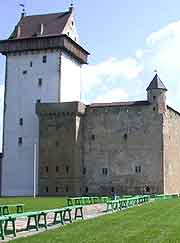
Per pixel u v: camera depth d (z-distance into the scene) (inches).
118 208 1716.3
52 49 3516.2
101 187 3373.5
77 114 3356.3
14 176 3484.3
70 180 3289.9
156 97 3336.6
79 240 821.2
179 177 3705.7
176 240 829.2
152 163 3299.7
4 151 3543.3
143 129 3341.5
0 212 1373.0
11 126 3560.5
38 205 1921.8
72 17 3727.9
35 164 3420.3
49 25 3622.0
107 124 3412.9
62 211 1203.9
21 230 1034.1
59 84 3476.9
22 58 3597.4
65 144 3339.1
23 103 3555.6
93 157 3410.4
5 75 3629.4
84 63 3865.7
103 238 847.1
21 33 3649.1
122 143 3368.6
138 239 837.2
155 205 1913.1
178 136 3718.0
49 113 3395.7
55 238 847.1
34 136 3479.3
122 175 3344.0
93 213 1520.7
